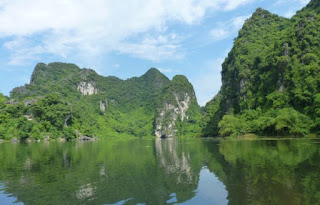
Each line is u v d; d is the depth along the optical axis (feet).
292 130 217.36
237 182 62.03
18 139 343.67
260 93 309.01
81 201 51.06
